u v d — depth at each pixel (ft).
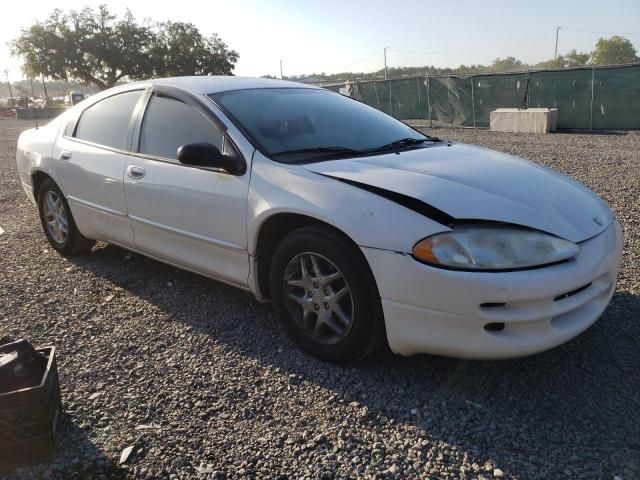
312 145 11.47
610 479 7.19
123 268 15.51
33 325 12.05
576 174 28.37
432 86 66.54
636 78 51.67
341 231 9.50
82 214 15.12
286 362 10.35
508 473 7.39
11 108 159.53
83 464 7.72
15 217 22.25
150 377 9.95
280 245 10.43
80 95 131.85
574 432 8.12
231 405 9.07
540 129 53.16
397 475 7.45
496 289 8.30
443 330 8.71
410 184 9.40
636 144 41.29
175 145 12.38
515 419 8.48
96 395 9.37
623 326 11.14
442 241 8.55
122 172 13.37
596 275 9.09
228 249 11.35
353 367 10.08
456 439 8.09
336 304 9.83
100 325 12.03
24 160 17.19
